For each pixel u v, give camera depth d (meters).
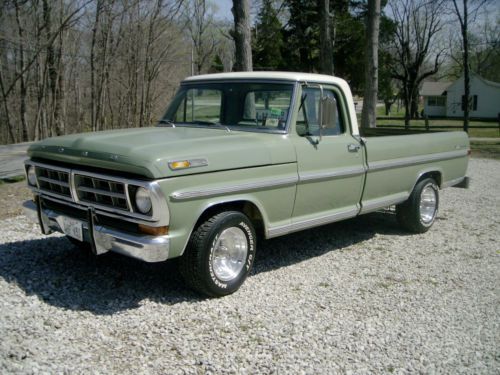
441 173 7.52
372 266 5.84
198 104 5.91
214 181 4.47
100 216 4.57
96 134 5.03
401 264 5.95
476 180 12.40
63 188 4.82
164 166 4.10
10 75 25.36
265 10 23.95
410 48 46.84
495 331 4.29
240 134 5.22
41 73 23.22
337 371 3.58
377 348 3.93
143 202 4.13
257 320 4.29
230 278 4.77
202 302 4.60
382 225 7.75
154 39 20.52
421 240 7.00
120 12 19.12
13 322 4.02
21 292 4.61
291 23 33.75
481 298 5.00
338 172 5.68
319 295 4.91
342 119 5.93
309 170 5.37
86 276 5.11
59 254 5.74
